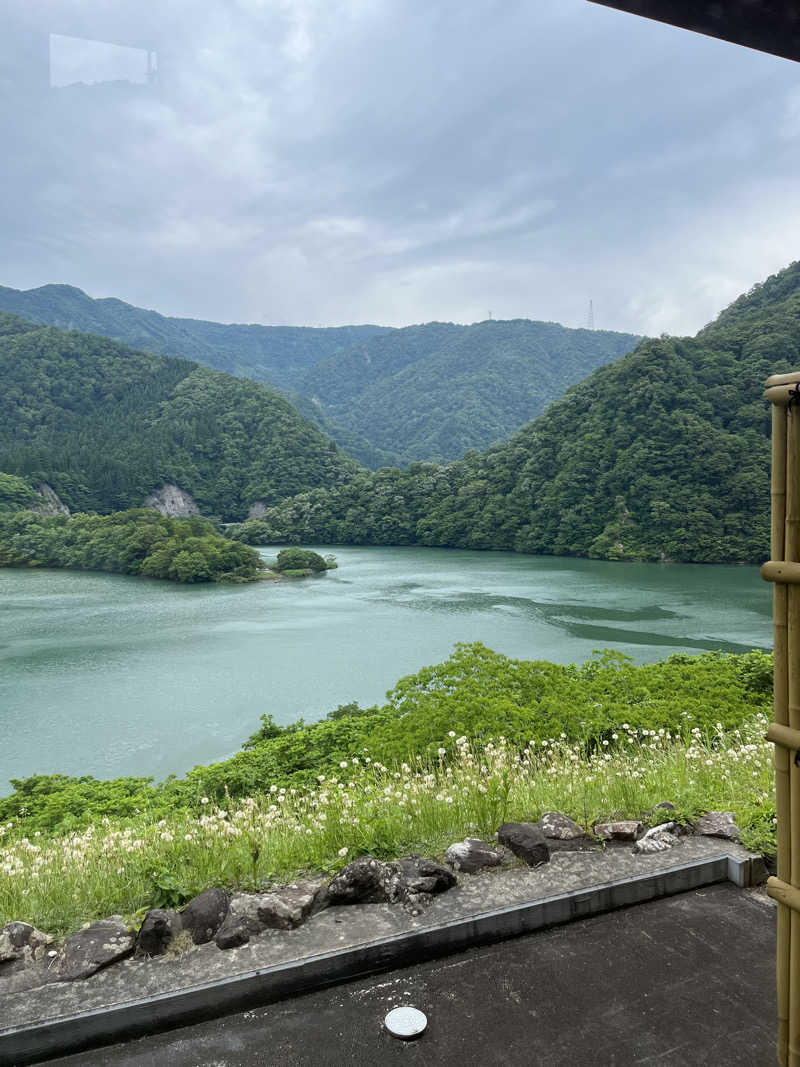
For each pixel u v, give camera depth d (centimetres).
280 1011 215
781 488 135
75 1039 201
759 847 294
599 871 279
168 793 1491
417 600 6406
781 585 137
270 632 4994
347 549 12119
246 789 1305
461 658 1373
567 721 1101
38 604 6662
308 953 228
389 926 243
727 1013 206
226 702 3256
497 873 281
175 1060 195
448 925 240
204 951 234
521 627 4853
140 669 3950
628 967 230
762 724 756
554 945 244
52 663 4131
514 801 373
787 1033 143
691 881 281
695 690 1312
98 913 279
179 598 7012
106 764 2491
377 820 335
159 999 208
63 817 1393
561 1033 200
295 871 303
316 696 3338
